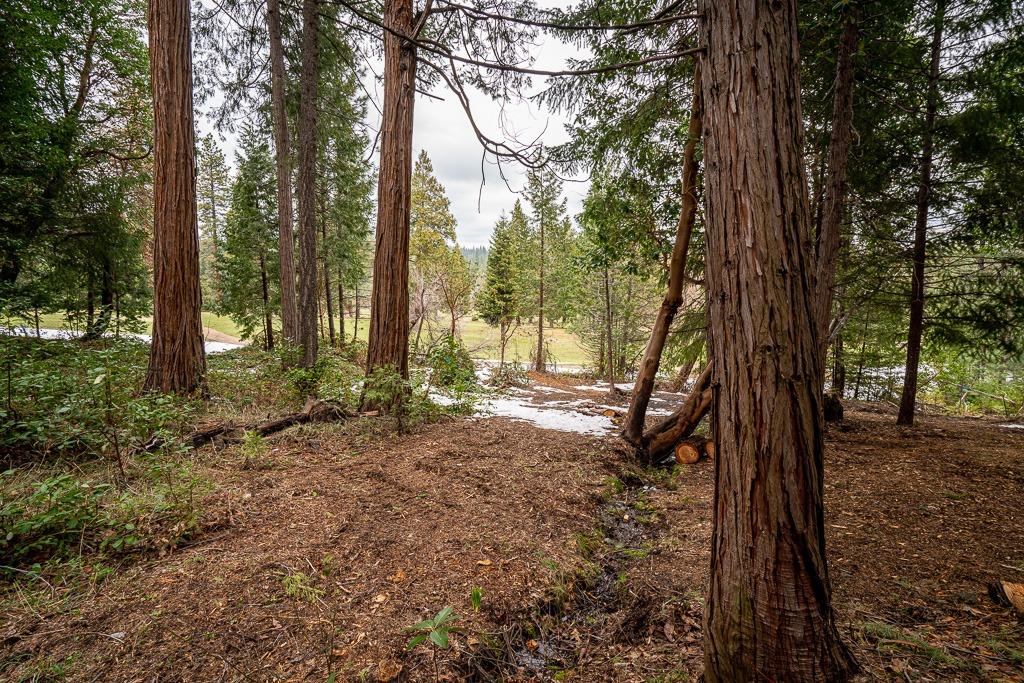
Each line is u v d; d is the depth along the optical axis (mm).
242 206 16094
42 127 8156
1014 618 2186
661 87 5770
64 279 9734
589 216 6785
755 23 1345
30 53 7688
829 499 3887
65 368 5223
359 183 15320
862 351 11008
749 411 1385
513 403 9164
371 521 3143
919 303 6816
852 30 4934
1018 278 5945
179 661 1845
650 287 16188
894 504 3715
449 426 5852
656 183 6586
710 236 1484
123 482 3213
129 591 2248
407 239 5648
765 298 1346
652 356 5680
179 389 5281
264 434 4691
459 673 1975
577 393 12523
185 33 5242
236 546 2693
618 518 3900
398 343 5645
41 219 8781
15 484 2963
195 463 3721
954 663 1799
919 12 5258
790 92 1353
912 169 6035
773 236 1340
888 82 5562
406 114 5457
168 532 2711
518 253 24219
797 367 1347
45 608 2102
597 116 6074
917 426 7168
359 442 4746
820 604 1393
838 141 5273
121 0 10523
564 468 4648
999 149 5246
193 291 5395
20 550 2410
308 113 8805
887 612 2279
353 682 1812
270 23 8703
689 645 2154
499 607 2436
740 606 1434
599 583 2924
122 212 10562
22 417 3627
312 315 9281
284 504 3258
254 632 2039
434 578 2592
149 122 11555
